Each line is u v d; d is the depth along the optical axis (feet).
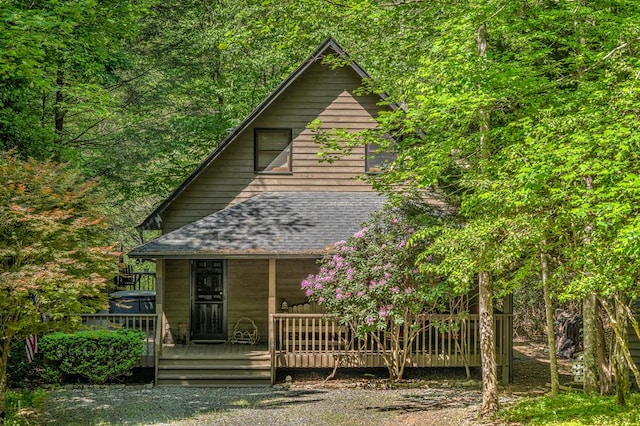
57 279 37.42
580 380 54.90
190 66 93.81
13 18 44.19
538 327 83.30
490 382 42.70
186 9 94.89
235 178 66.69
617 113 28.17
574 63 41.39
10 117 63.05
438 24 45.88
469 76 36.65
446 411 45.50
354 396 50.96
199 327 65.10
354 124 67.31
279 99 67.15
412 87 42.34
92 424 42.39
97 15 65.67
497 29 40.19
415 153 43.42
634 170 27.68
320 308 62.13
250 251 56.95
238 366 55.77
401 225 55.11
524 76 37.73
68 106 76.28
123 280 85.61
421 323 56.24
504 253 34.68
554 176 29.99
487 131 39.68
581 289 30.04
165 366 55.67
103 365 54.70
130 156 84.64
